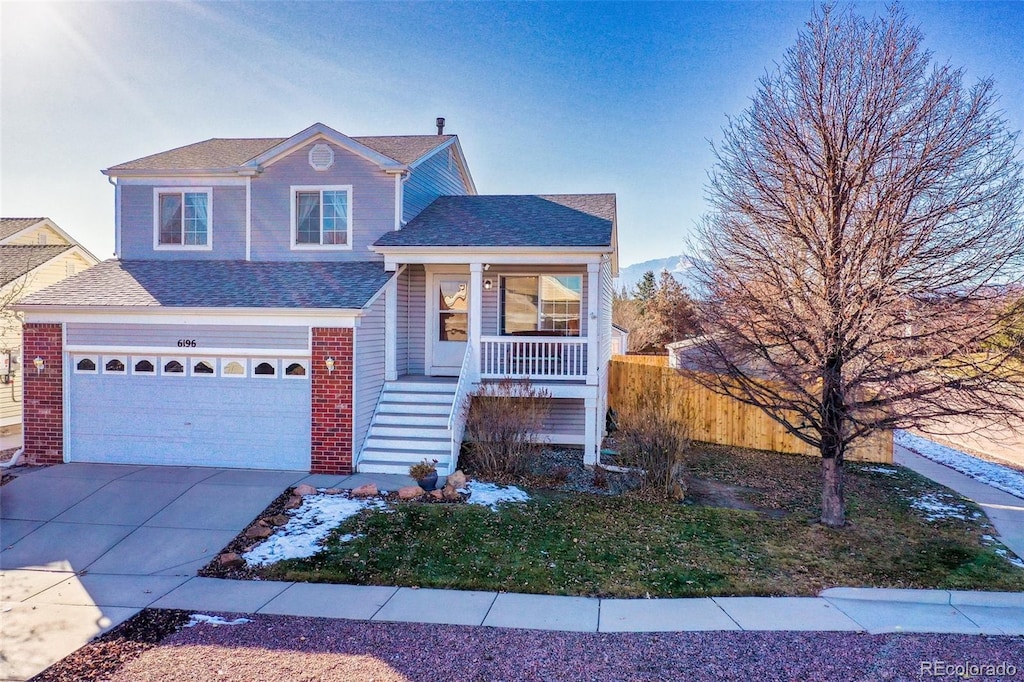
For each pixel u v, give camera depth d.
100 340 12.44
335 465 11.95
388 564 7.80
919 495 12.30
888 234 8.69
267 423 12.20
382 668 5.43
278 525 9.02
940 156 8.70
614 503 10.73
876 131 9.17
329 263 14.81
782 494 12.31
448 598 6.98
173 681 5.19
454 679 5.24
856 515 10.60
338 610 6.65
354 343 11.95
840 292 8.91
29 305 12.34
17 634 6.08
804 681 5.25
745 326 9.64
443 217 15.60
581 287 15.22
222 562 7.84
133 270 14.53
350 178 14.95
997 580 7.76
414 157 15.84
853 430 10.50
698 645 5.92
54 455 12.59
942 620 6.64
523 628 6.26
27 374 12.59
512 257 13.44
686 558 8.21
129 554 8.15
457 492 10.71
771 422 16.67
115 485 10.89
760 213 9.83
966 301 8.44
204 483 11.04
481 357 13.75
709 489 12.48
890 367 8.77
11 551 8.25
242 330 12.16
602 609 6.74
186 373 12.36
